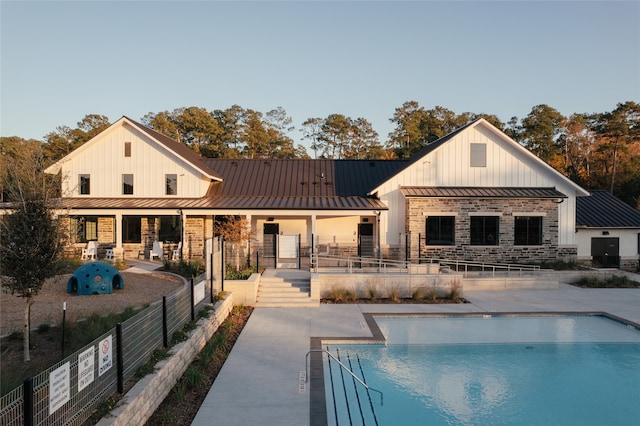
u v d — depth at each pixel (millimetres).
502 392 9078
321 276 17547
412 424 7684
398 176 24906
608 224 25344
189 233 26422
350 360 10820
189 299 11125
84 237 26312
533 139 61375
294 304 15977
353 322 13711
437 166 24969
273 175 29500
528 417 8031
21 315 11289
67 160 25984
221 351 10695
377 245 24312
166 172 26328
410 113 71812
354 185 28484
